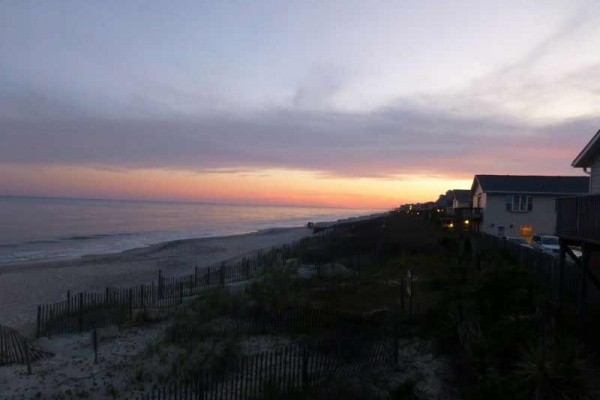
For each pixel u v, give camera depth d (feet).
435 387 32.65
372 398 30.25
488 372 31.55
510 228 138.10
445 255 88.02
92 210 532.32
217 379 32.19
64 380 38.42
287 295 55.42
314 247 114.52
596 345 36.99
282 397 30.48
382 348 37.35
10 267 120.26
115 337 49.88
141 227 315.99
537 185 140.15
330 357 35.99
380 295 58.54
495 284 46.96
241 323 46.78
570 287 53.47
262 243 194.59
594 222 42.88
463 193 217.15
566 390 27.58
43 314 63.26
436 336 40.37
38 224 302.66
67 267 119.14
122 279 101.19
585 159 60.75
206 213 613.93
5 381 38.34
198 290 73.67
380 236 120.06
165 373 36.81
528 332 35.19
